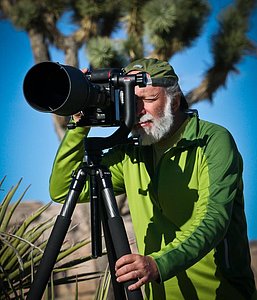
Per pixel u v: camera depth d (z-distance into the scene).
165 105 3.23
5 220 4.16
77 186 2.95
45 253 2.89
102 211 2.99
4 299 3.82
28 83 2.93
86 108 3.02
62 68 2.82
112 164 3.54
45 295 4.00
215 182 3.11
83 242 4.11
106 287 3.78
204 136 3.26
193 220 3.27
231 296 3.35
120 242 2.88
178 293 3.36
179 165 3.28
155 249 3.36
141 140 3.24
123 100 3.01
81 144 3.33
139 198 3.42
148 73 3.24
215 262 3.32
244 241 3.36
